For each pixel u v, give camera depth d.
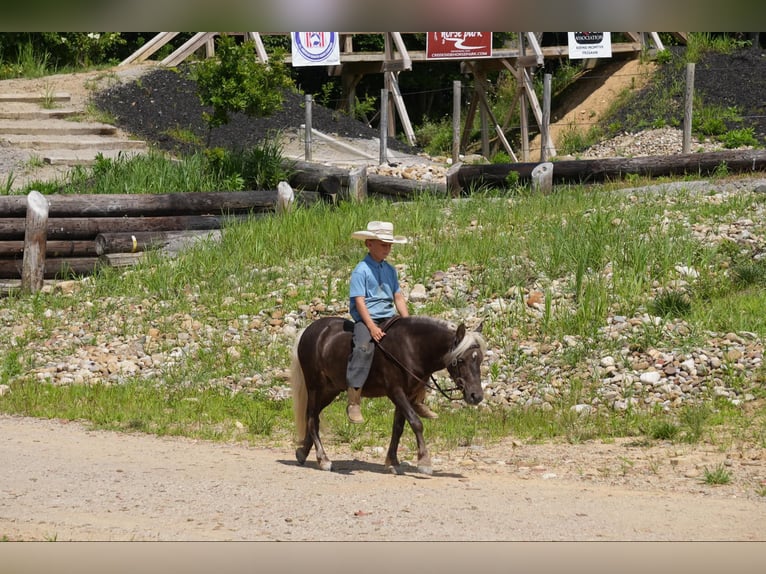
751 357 13.38
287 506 7.91
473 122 40.25
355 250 19.39
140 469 9.58
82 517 7.34
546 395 13.29
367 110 39.88
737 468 9.73
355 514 7.59
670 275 16.30
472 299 16.41
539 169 23.09
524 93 35.34
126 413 13.14
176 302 17.80
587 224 18.59
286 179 24.73
